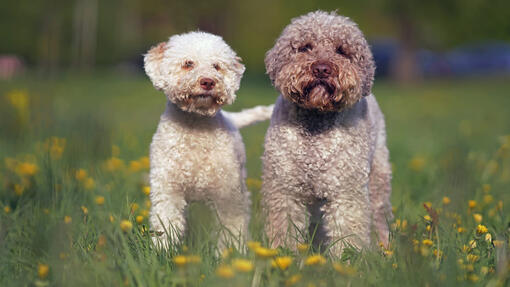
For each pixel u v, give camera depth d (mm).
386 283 2779
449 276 2742
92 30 31109
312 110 3896
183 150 4137
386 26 30875
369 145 4129
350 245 3551
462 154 6230
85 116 8570
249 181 5234
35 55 30453
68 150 5953
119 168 5707
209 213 4332
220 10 30516
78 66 30688
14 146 6984
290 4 28016
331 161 3867
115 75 28031
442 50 28719
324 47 3914
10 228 3625
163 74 4258
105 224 3447
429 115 13742
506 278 2852
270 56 4137
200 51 4199
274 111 4152
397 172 6230
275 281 2721
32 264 3105
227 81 4246
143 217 4070
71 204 4125
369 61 4078
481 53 35281
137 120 11172
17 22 30016
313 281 2734
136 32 33250
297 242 3795
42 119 8000
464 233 3670
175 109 4242
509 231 3787
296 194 3979
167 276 2852
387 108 16109
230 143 4312
